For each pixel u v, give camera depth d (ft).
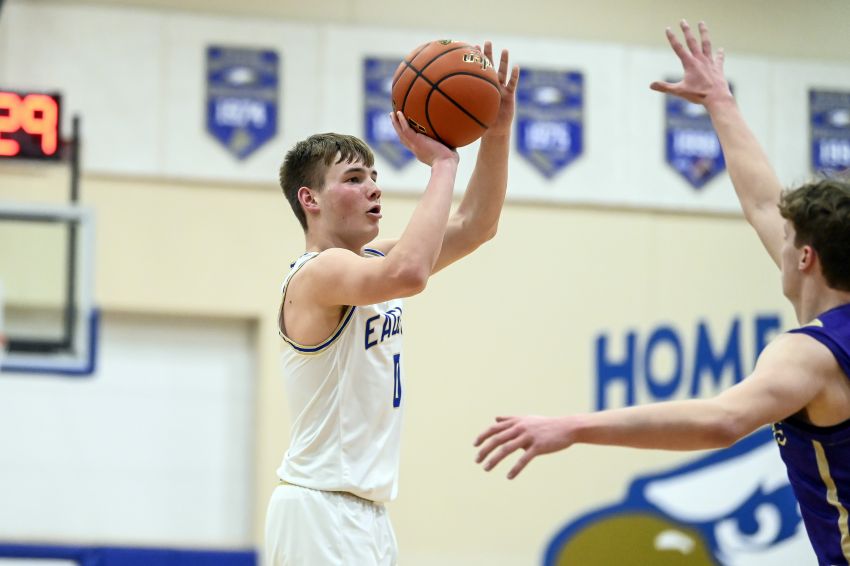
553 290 87.30
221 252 83.56
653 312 88.33
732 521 86.07
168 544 81.66
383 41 87.15
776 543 86.33
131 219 82.84
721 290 89.45
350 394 32.83
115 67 83.71
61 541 77.82
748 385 26.07
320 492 32.65
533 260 87.40
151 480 82.38
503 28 89.45
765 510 86.48
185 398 83.41
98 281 82.07
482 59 33.68
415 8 88.33
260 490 81.00
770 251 33.58
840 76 93.15
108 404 82.64
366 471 32.83
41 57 82.69
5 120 67.00
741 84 91.97
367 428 33.01
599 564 84.28
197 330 84.17
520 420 25.08
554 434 24.79
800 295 29.76
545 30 90.07
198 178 83.87
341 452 32.68
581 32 90.48
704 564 85.30
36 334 71.61
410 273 29.68
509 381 85.66
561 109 89.30
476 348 85.66
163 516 82.17
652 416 25.07
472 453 84.33
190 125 84.17
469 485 83.97
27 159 67.10
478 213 37.32
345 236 34.14
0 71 81.97
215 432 83.41
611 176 89.35
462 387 84.99
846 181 29.53
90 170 82.64
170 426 83.10
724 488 86.48
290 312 32.71
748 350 89.04
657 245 89.30
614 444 24.99
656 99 90.63
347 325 32.58
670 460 86.33
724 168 90.79
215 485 82.94
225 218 83.87
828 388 26.91
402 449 83.66
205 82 84.64
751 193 34.88
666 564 85.05
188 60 84.64
